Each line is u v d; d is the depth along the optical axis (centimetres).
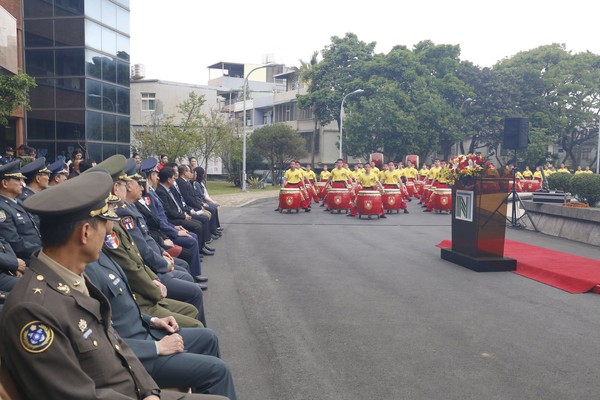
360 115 3647
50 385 215
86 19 2367
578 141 4394
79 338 235
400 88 3756
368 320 641
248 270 932
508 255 1039
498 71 3912
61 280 241
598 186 1358
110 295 352
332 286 816
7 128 2277
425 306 704
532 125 3853
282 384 459
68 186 248
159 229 725
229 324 623
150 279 448
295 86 5322
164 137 3198
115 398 231
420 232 1479
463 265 973
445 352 536
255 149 4150
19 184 559
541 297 754
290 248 1180
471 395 439
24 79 1435
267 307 696
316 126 4747
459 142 4409
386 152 3841
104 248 424
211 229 1314
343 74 4000
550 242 1256
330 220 1792
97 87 2481
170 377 338
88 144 2414
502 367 498
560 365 504
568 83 3947
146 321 387
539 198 1484
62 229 241
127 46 2745
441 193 2058
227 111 5109
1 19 1504
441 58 3900
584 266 911
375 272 923
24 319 218
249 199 2652
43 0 2355
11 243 536
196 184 1330
